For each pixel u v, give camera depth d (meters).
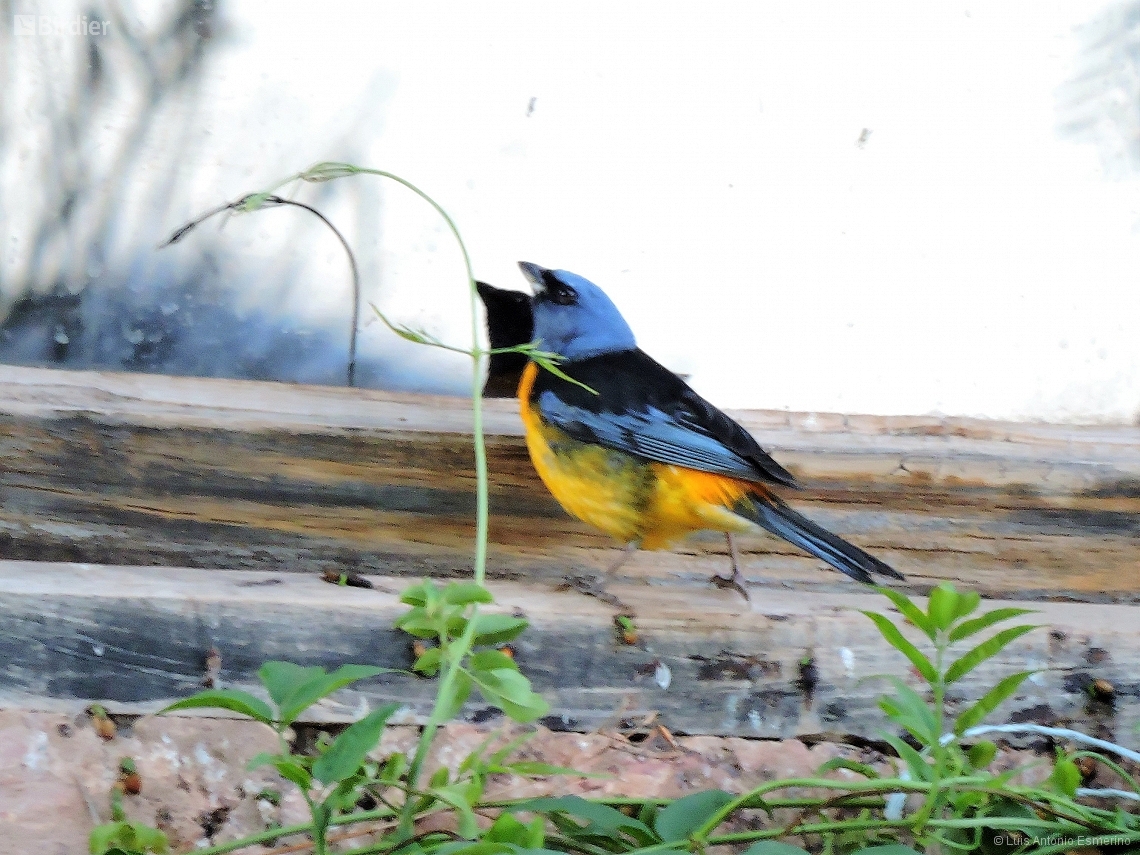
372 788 5.39
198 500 6.70
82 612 5.65
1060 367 8.33
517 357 7.88
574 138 8.05
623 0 8.05
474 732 5.94
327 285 7.66
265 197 6.24
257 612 5.80
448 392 7.82
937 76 8.40
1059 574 7.43
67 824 5.34
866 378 8.22
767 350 8.19
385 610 5.91
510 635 5.15
